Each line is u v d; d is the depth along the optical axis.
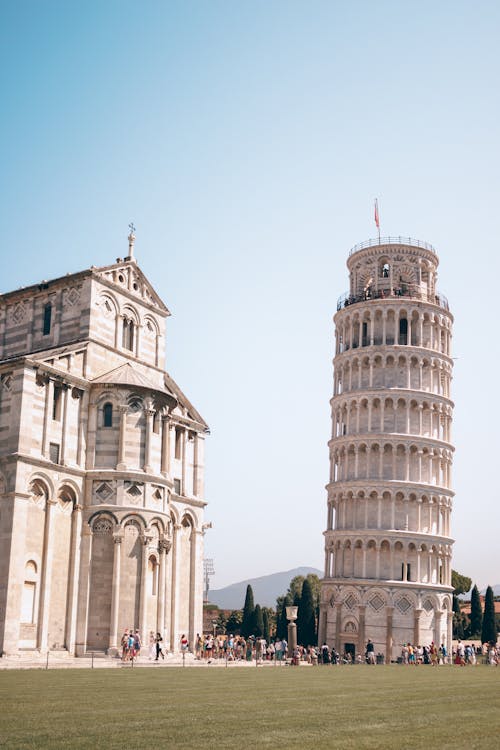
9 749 18.20
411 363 124.38
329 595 119.38
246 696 32.16
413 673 59.44
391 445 120.12
